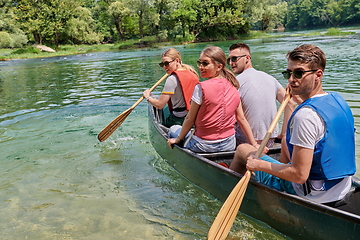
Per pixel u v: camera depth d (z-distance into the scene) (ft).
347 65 28.89
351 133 5.67
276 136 9.83
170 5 121.49
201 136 8.94
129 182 10.02
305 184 6.05
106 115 17.31
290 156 5.91
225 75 8.55
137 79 29.50
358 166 9.84
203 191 9.14
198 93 8.41
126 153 12.32
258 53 47.65
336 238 5.78
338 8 209.05
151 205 8.64
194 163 9.20
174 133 10.59
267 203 7.04
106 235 7.39
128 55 63.26
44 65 52.42
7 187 9.94
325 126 5.36
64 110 18.72
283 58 38.14
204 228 7.55
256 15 130.62
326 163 5.59
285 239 6.87
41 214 8.38
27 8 99.60
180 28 126.41
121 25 129.80
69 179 10.36
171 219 7.97
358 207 6.59
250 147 7.87
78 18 121.49
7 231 7.68
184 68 12.07
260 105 9.14
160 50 73.05
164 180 10.06
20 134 14.79
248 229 7.30
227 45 78.74
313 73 5.45
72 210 8.52
